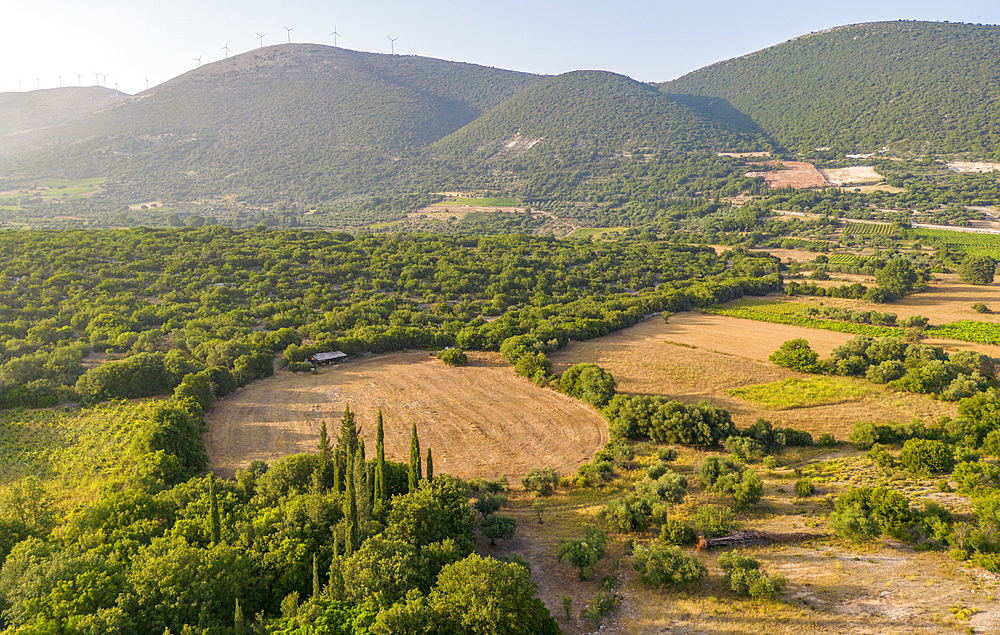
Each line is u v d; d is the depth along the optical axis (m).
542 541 51.28
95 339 102.50
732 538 49.34
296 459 55.53
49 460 64.31
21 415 76.25
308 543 41.88
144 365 86.12
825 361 98.94
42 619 31.50
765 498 58.22
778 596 41.19
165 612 33.81
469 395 89.19
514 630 33.25
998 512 47.22
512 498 60.34
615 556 48.50
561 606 41.56
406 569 37.59
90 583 34.91
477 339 112.31
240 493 54.06
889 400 84.50
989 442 65.69
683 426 72.00
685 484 57.91
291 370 99.38
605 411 80.00
